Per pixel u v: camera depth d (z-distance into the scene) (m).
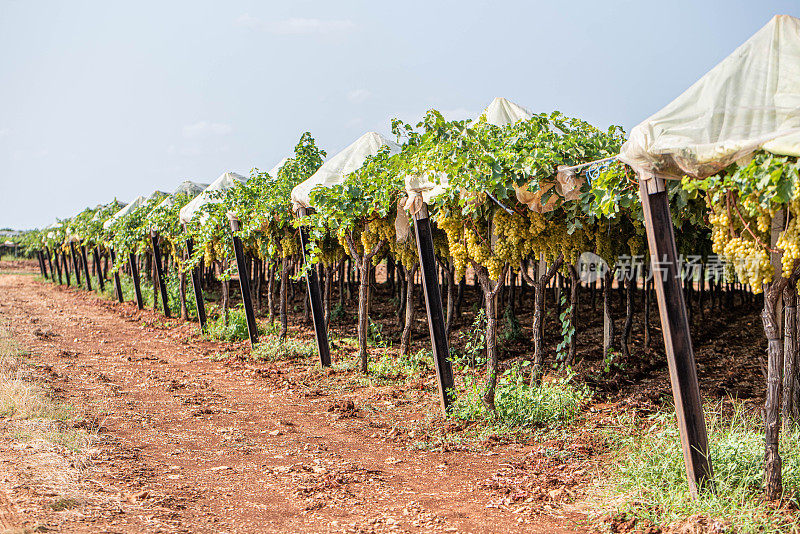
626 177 5.86
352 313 18.92
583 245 8.70
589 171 6.46
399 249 11.80
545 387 8.47
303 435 7.73
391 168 9.27
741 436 5.73
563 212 8.43
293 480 6.02
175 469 6.21
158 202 21.75
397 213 10.13
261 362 12.62
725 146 4.45
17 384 9.12
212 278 26.47
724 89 4.80
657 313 17.05
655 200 5.12
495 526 4.95
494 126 8.12
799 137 4.08
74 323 18.33
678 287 5.11
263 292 24.31
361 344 11.21
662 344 13.10
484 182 7.38
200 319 16.16
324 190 9.91
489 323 8.31
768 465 4.80
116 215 24.06
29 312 20.94
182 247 19.17
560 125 7.96
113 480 5.70
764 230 4.48
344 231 10.74
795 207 4.28
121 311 21.31
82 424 7.58
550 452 6.70
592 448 6.79
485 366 11.31
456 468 6.47
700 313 16.91
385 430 7.96
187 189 20.45
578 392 8.55
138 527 4.66
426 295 8.53
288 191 13.14
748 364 11.12
